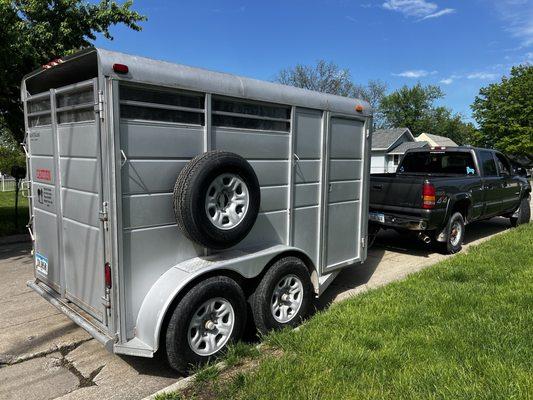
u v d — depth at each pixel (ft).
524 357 10.64
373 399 9.13
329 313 14.10
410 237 29.78
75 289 12.21
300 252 13.89
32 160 14.03
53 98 11.97
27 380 10.98
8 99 29.07
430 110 205.98
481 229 33.27
